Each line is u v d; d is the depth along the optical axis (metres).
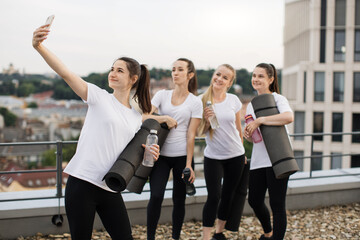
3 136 100.44
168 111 3.24
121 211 2.26
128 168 2.16
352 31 33.25
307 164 34.69
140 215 3.94
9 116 110.69
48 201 3.72
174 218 3.32
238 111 3.44
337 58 33.75
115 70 2.29
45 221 3.60
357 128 33.69
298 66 35.12
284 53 44.03
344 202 4.69
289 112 2.99
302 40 37.97
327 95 34.06
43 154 82.50
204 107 3.40
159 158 3.24
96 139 2.16
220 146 3.34
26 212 3.52
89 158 2.14
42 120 109.50
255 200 3.24
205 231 3.35
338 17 33.53
